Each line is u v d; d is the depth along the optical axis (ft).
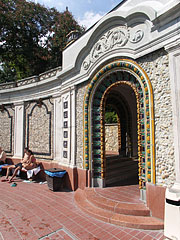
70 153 20.07
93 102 18.12
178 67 11.29
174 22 11.51
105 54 16.21
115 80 16.60
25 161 23.75
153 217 11.82
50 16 46.03
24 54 43.93
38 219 12.39
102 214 12.37
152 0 13.64
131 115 26.45
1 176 25.86
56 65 48.80
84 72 18.74
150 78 13.06
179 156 10.89
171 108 11.73
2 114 31.55
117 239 9.87
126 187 17.19
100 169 17.49
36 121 26.61
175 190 9.88
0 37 40.42
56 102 23.68
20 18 40.40
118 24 15.26
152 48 12.78
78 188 18.62
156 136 12.40
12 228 11.17
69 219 12.35
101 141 17.48
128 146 26.14
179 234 8.73
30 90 27.68
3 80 59.52
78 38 20.13
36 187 20.53
